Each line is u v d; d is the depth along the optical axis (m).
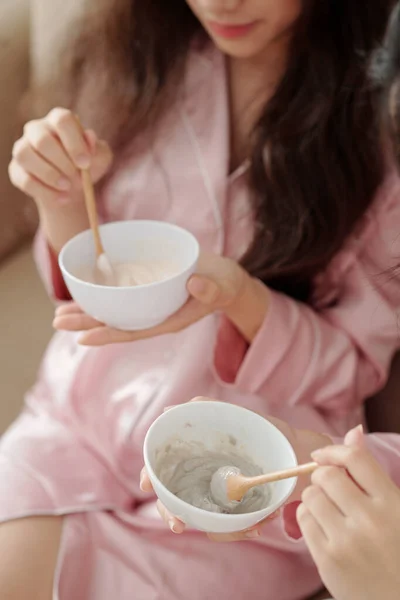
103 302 0.88
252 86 1.11
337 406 1.07
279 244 1.07
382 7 1.02
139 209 1.13
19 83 1.37
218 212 1.08
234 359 1.06
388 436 0.97
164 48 1.14
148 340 1.08
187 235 0.95
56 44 1.29
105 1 1.17
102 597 0.94
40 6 1.30
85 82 1.22
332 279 1.11
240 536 0.82
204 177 1.09
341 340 1.07
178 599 0.93
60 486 1.02
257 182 1.07
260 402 1.05
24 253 1.43
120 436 1.05
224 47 1.03
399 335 1.07
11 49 1.36
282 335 1.03
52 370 1.12
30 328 1.29
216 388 1.06
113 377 1.08
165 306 0.90
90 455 1.05
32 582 0.94
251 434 0.80
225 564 0.96
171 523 0.80
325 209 1.06
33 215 1.36
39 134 0.98
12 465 1.03
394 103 0.90
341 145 1.05
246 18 0.98
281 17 1.00
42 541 0.97
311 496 0.78
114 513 1.01
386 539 0.76
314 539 0.78
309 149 1.05
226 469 0.78
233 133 1.13
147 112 1.13
